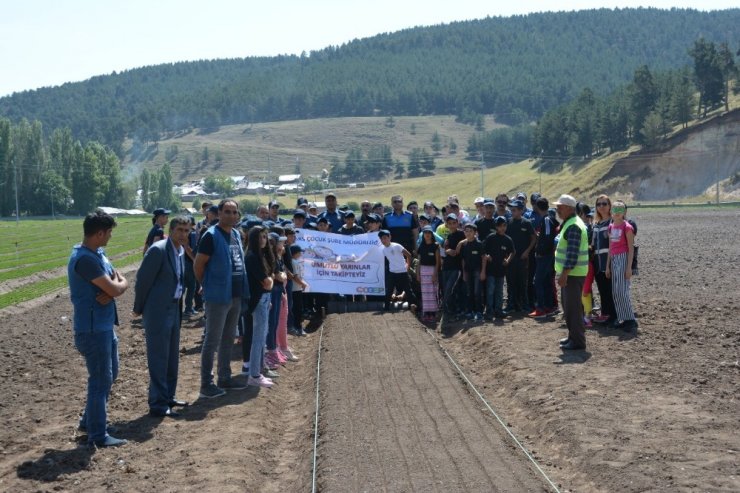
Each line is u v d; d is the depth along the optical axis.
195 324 20.52
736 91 154.62
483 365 15.73
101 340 10.23
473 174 189.75
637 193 123.00
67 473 9.37
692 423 10.66
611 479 8.93
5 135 138.62
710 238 44.34
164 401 11.95
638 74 154.75
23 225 103.62
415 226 22.89
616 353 14.99
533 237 20.22
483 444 10.26
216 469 9.47
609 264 17.03
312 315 22.95
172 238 11.84
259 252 13.80
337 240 22.55
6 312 25.39
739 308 18.83
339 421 11.38
